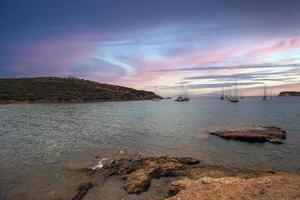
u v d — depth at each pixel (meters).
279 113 67.44
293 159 20.98
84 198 12.93
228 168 18.11
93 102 135.25
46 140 28.97
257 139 27.95
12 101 105.00
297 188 10.66
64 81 172.50
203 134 32.59
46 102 114.31
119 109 87.00
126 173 16.06
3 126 40.97
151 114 67.25
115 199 12.70
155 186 14.18
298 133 33.66
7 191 14.02
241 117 56.94
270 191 10.47
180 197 10.91
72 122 47.59
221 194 10.67
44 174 16.59
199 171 16.36
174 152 23.20
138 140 29.06
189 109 89.69
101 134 33.56
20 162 19.50
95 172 16.69
